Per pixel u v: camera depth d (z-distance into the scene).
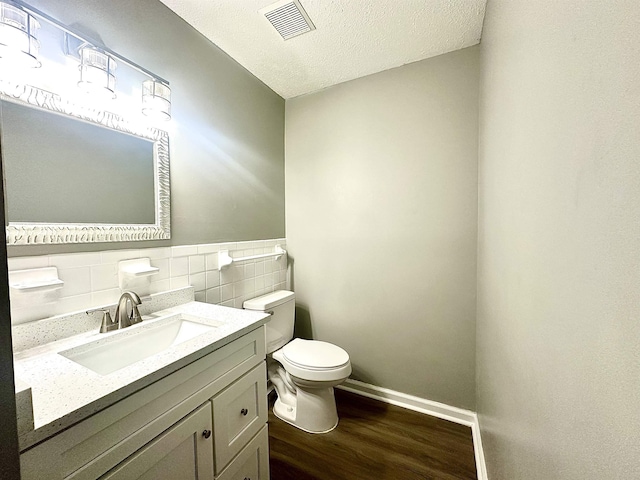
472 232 1.67
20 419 0.48
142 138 1.21
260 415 1.15
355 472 1.34
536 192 0.61
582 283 0.41
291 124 2.24
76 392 0.62
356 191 2.00
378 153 1.91
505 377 0.89
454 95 1.68
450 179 1.72
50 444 0.52
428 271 1.79
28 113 0.88
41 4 0.89
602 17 0.36
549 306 0.53
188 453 0.82
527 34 0.68
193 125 1.46
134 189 1.19
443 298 1.76
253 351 1.13
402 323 1.88
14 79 0.83
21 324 0.85
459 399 1.73
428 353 1.81
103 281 1.07
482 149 1.47
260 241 1.98
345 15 1.38
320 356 1.65
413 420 1.73
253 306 1.76
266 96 2.04
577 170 0.43
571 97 0.45
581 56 0.42
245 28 1.47
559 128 0.50
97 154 1.06
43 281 0.89
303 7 1.34
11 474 0.32
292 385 1.79
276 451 1.47
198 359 0.86
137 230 1.18
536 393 0.60
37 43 0.83
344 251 2.06
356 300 2.03
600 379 0.36
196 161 1.48
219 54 1.63
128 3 1.16
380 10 1.35
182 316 1.22
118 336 0.99
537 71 0.61
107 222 1.09
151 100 1.18
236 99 1.76
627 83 0.31
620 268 0.32
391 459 1.42
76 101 0.98
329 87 2.07
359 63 1.79
